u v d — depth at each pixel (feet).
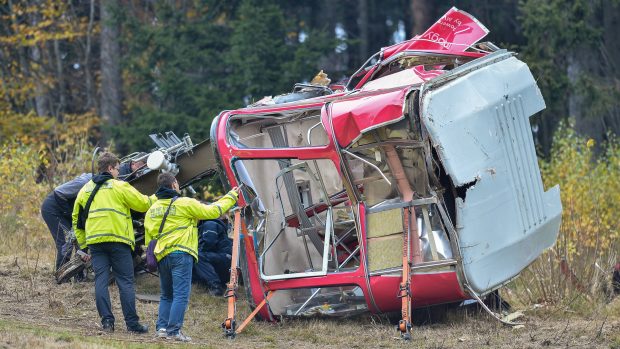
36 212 159.22
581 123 279.90
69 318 102.53
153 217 93.20
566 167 185.06
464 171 97.40
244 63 256.93
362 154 102.63
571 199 151.94
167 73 268.00
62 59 332.19
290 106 105.81
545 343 93.09
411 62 118.83
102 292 94.38
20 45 299.38
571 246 131.03
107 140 279.08
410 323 95.61
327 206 105.70
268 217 108.99
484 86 103.30
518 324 102.53
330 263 110.32
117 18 284.20
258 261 104.17
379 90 104.27
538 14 258.16
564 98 265.13
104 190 94.07
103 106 302.04
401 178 99.71
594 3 286.46
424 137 97.14
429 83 98.22
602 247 137.59
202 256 117.91
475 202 99.04
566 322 106.83
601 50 295.07
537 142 278.87
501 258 102.47
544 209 110.52
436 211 99.14
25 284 117.91
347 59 337.93
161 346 86.89
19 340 82.64
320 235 113.50
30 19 318.24
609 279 126.21
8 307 105.50
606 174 186.80
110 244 94.17
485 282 100.27
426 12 289.74
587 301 119.44
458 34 121.80
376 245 100.12
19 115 277.03
